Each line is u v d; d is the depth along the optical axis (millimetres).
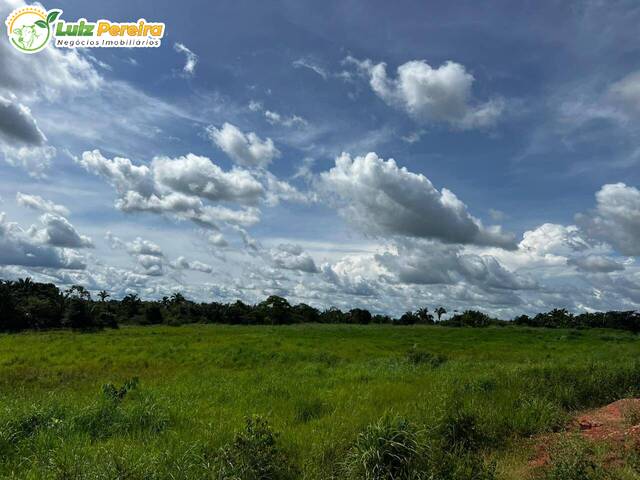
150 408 8836
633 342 40562
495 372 13648
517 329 63531
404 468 5945
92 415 8438
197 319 84375
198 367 21469
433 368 18797
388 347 32406
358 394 11594
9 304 60625
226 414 9430
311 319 95375
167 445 6957
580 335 50156
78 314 61906
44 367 20641
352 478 5895
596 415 9359
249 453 6203
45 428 7859
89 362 22312
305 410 10070
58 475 5488
